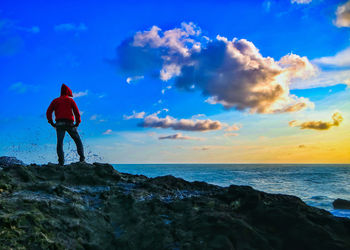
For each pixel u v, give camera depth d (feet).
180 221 12.16
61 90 21.74
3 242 9.20
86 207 13.16
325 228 11.12
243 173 164.55
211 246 10.24
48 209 11.81
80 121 21.33
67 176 16.47
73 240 10.68
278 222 11.60
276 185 81.97
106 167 18.70
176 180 18.49
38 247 9.57
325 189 70.74
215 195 15.14
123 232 11.80
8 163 23.56
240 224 11.22
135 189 16.03
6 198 11.95
